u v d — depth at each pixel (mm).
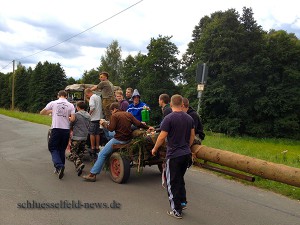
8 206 4703
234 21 34750
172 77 46938
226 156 5508
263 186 6367
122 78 55719
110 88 8008
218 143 13102
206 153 5797
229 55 34500
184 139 4633
